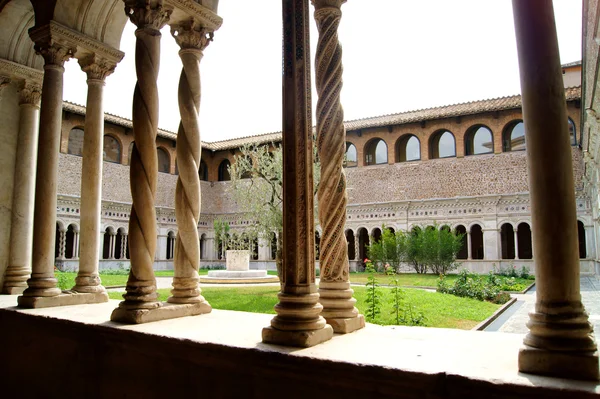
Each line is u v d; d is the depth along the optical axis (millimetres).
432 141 30578
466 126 28953
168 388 3707
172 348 3658
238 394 3295
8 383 5199
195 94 5344
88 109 6484
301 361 2975
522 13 2758
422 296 12906
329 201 4035
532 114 2676
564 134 2650
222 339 3561
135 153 4887
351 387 2807
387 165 31125
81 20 6512
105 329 4203
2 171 7645
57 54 6254
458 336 3645
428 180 29734
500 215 27312
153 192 4910
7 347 5297
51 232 6031
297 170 3600
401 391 2648
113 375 4117
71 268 27359
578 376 2443
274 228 17281
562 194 2611
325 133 4051
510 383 2379
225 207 36188
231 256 23688
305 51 3764
